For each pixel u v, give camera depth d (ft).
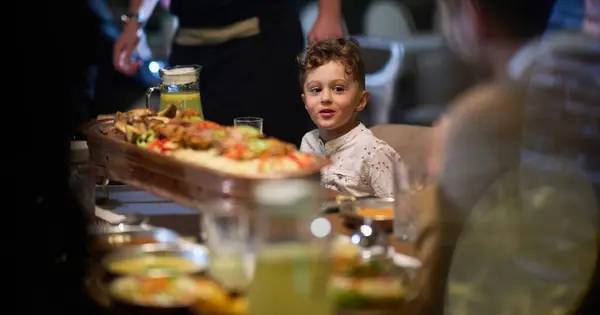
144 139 11.02
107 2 21.45
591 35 13.55
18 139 9.19
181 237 8.55
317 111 13.50
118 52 17.79
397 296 6.95
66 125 9.59
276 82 17.80
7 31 9.13
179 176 10.28
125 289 6.88
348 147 13.41
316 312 6.44
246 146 10.23
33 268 7.92
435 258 8.28
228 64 17.56
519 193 9.23
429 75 24.49
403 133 13.35
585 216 9.16
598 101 10.94
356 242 8.32
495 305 8.67
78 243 8.27
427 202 8.59
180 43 17.76
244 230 7.21
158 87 13.71
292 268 6.38
